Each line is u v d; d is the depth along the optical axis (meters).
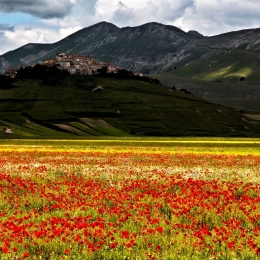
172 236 14.02
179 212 16.50
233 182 25.30
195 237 13.62
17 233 13.38
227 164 38.59
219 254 12.36
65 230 13.80
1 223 14.97
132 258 12.16
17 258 11.65
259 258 12.16
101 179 26.42
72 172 29.91
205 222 16.06
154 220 15.12
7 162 37.88
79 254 12.25
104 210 17.20
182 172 30.19
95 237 13.51
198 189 21.62
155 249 12.70
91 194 20.73
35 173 28.78
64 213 16.94
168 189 22.69
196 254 12.39
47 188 22.44
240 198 20.80
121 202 18.55
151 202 19.06
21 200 19.59
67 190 21.88
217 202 18.72
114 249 12.73
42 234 13.25
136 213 16.53
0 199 19.88
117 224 15.38
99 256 12.28
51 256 12.20
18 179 24.73
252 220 15.97
